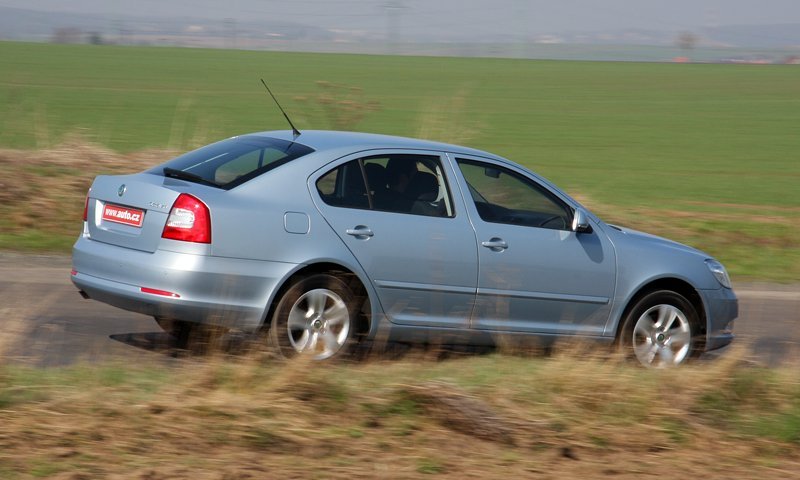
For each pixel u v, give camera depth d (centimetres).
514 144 5903
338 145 1425
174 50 19800
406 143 1475
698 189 4250
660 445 1109
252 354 1304
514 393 1193
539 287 1502
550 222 1533
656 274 1577
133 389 1117
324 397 1118
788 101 10869
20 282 1914
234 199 1330
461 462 1004
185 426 1009
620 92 11706
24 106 6469
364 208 1402
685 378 1289
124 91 8462
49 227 2378
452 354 1518
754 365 1480
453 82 12294
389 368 1316
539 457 1047
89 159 2972
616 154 5656
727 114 9006
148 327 1619
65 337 1504
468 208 1473
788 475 1053
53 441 952
